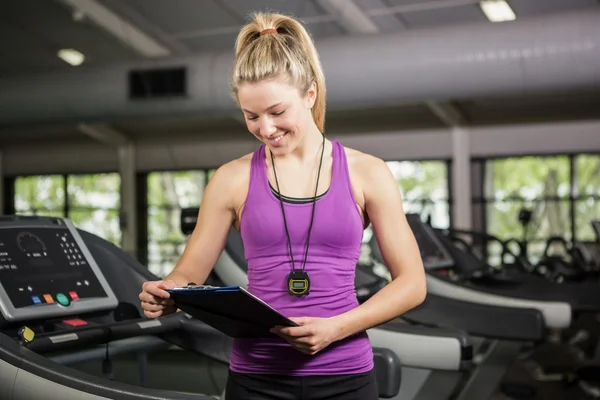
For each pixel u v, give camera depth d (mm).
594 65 7754
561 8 9281
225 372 4059
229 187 1275
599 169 11094
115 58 11742
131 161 13570
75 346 1771
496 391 4074
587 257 5234
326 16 10047
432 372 3072
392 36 8531
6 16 10367
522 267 5027
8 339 1583
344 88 8688
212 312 1175
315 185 1229
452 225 11750
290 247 1214
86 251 2043
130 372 4016
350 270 1252
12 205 14547
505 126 11508
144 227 13688
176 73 9602
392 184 1265
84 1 9883
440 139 11844
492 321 3100
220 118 12680
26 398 1493
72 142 14000
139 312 2145
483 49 8078
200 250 1287
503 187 11797
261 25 1205
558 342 5172
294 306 1210
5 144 14484
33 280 1852
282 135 1177
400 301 1220
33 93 10086
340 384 1219
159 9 10102
